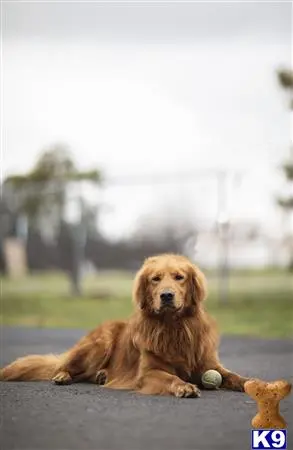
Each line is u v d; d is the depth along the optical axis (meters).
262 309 9.73
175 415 3.62
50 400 4.05
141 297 4.49
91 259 12.16
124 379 4.53
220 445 3.09
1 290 11.73
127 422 3.48
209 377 4.35
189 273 4.51
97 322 9.45
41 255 12.45
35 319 9.77
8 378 4.87
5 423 3.49
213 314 9.65
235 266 10.80
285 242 10.78
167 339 4.40
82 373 4.79
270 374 5.18
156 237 11.67
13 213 12.57
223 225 10.88
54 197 12.32
